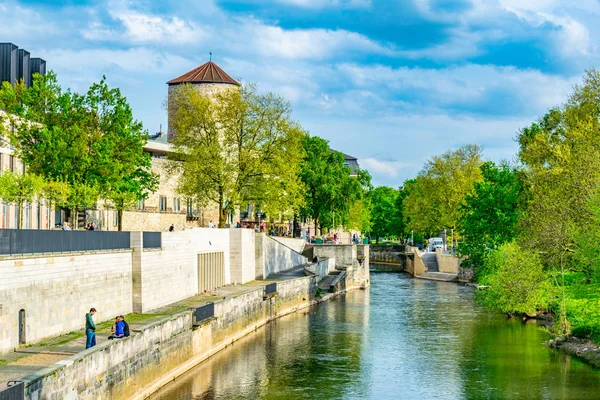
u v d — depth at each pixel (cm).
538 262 6341
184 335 4791
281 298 7656
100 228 7512
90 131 5875
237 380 4703
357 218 15175
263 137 8294
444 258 13038
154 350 4212
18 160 6191
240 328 6212
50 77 5884
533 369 5031
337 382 4741
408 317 7544
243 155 8138
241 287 7344
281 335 6397
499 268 7231
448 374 4950
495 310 7950
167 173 8531
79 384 3138
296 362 5291
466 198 9362
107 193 5894
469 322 7156
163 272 5734
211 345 5409
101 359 3400
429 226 13638
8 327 3731
